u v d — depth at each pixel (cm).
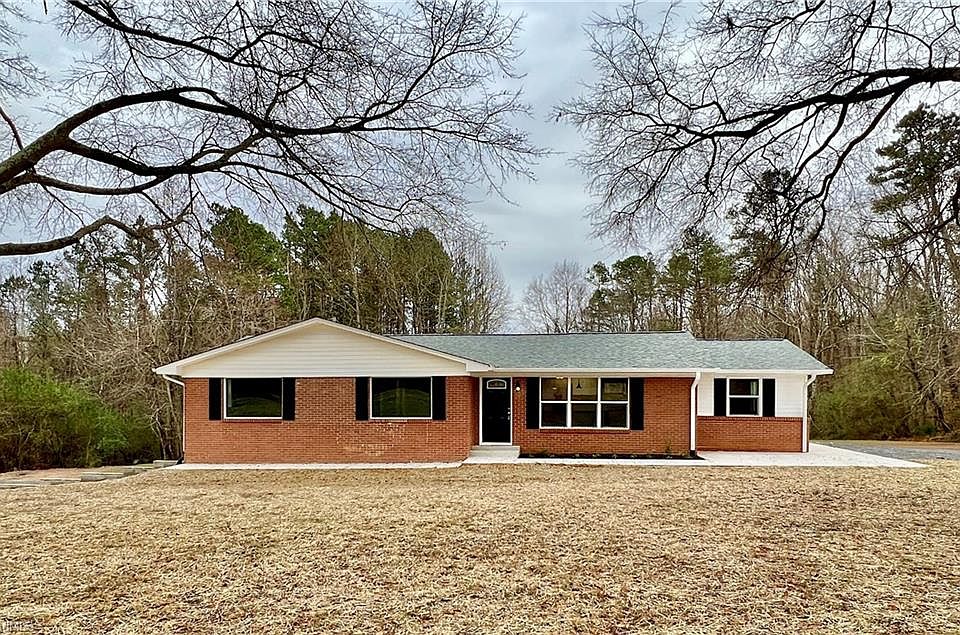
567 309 4759
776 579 698
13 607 638
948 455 2012
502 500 1170
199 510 1127
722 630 565
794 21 734
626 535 890
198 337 2506
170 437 2561
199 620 601
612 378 2002
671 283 3869
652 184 854
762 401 2042
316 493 1306
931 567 732
